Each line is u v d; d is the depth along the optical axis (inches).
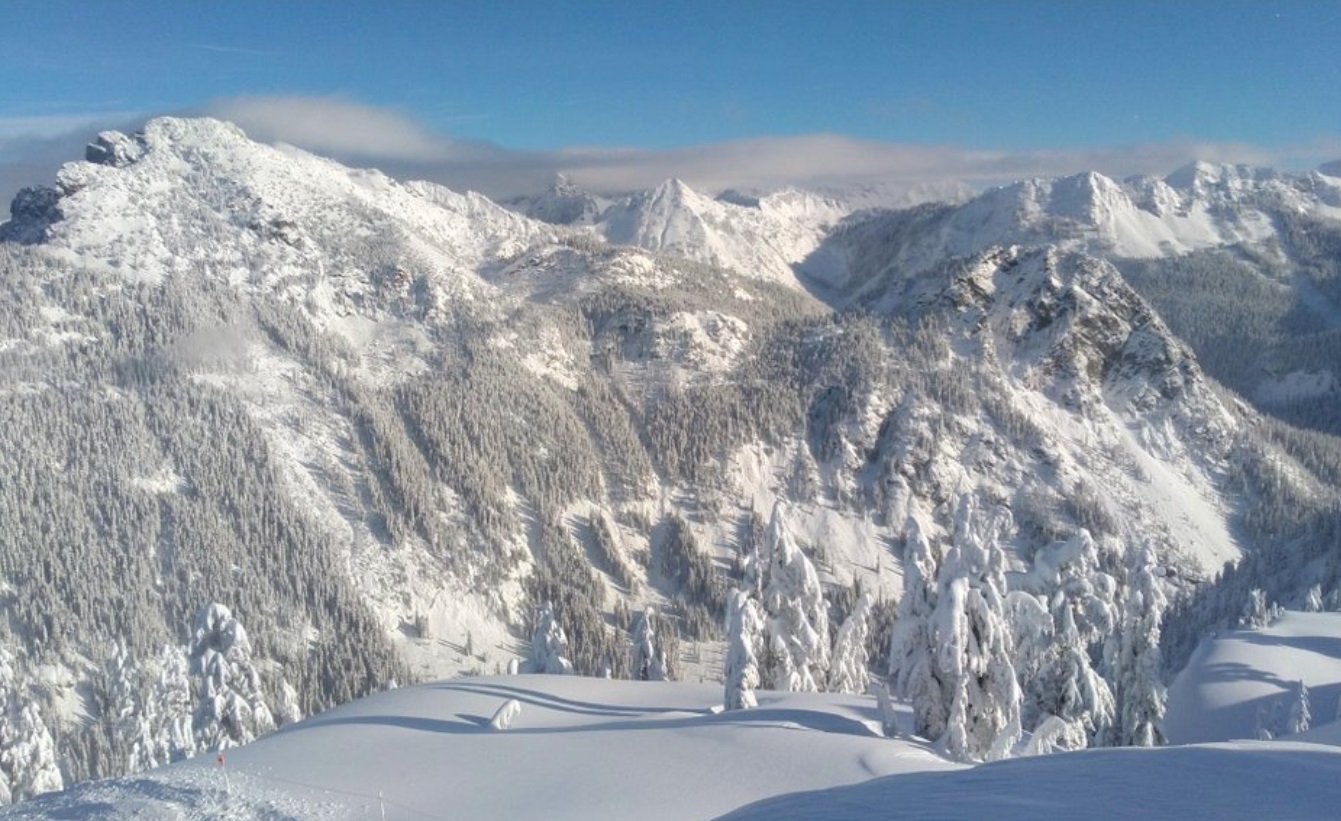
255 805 992.2
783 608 1974.7
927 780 742.5
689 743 1189.7
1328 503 7524.6
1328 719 2460.6
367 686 4960.6
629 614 6166.3
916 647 1408.7
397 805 989.2
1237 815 578.2
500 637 5871.1
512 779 1069.1
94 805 1032.2
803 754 1128.8
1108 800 624.1
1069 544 1675.7
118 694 2677.2
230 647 2036.2
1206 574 6825.8
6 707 2273.6
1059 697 1627.7
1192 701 2878.9
